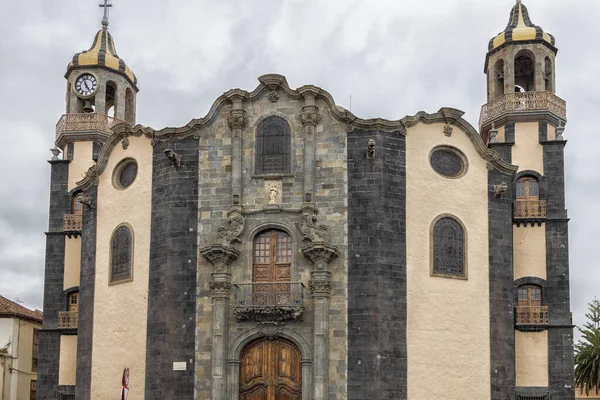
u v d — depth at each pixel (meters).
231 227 41.16
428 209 42.00
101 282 45.38
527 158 49.22
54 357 50.94
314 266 40.19
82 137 53.94
